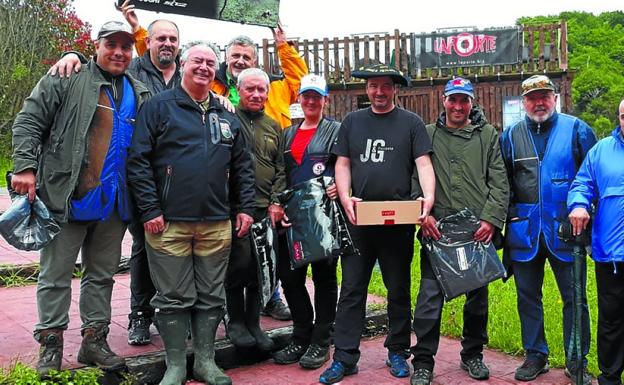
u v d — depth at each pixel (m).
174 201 3.46
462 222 3.70
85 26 20.59
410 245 3.89
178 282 3.52
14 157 3.27
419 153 3.76
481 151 3.77
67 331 4.27
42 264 3.47
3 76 19.02
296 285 4.06
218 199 3.56
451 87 3.73
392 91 3.81
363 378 3.87
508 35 13.23
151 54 4.28
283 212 3.94
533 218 3.81
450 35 13.38
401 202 3.59
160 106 3.49
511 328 4.63
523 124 3.92
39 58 19.69
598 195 3.52
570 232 3.70
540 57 13.35
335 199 3.84
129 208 3.60
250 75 4.00
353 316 3.86
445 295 3.63
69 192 3.33
